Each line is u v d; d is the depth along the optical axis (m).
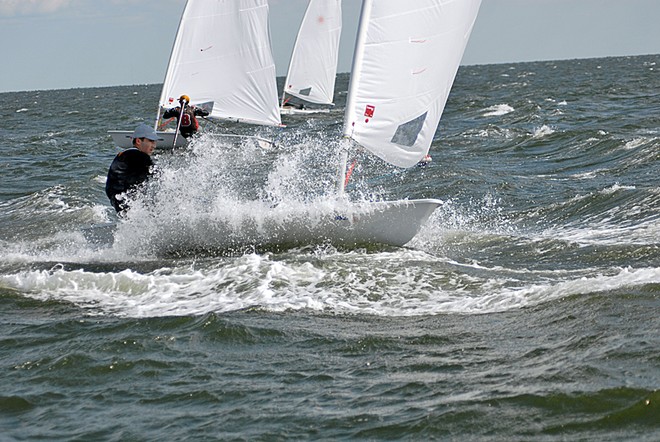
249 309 12.04
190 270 14.75
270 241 16.02
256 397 8.88
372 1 15.11
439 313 11.53
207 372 9.70
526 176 27.11
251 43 32.78
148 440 8.02
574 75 147.12
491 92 102.69
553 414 7.98
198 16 31.73
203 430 8.15
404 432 7.86
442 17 15.24
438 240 16.94
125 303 12.98
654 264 13.77
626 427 7.61
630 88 84.19
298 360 9.94
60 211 23.05
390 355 9.93
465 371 9.22
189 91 32.41
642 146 29.50
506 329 10.55
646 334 9.77
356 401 8.61
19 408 9.05
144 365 10.03
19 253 17.53
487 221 19.66
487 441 7.59
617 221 17.88
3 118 100.12
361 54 15.27
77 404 9.05
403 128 15.69
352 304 12.23
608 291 11.47
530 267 14.29
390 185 25.70
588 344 9.66
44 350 10.82
